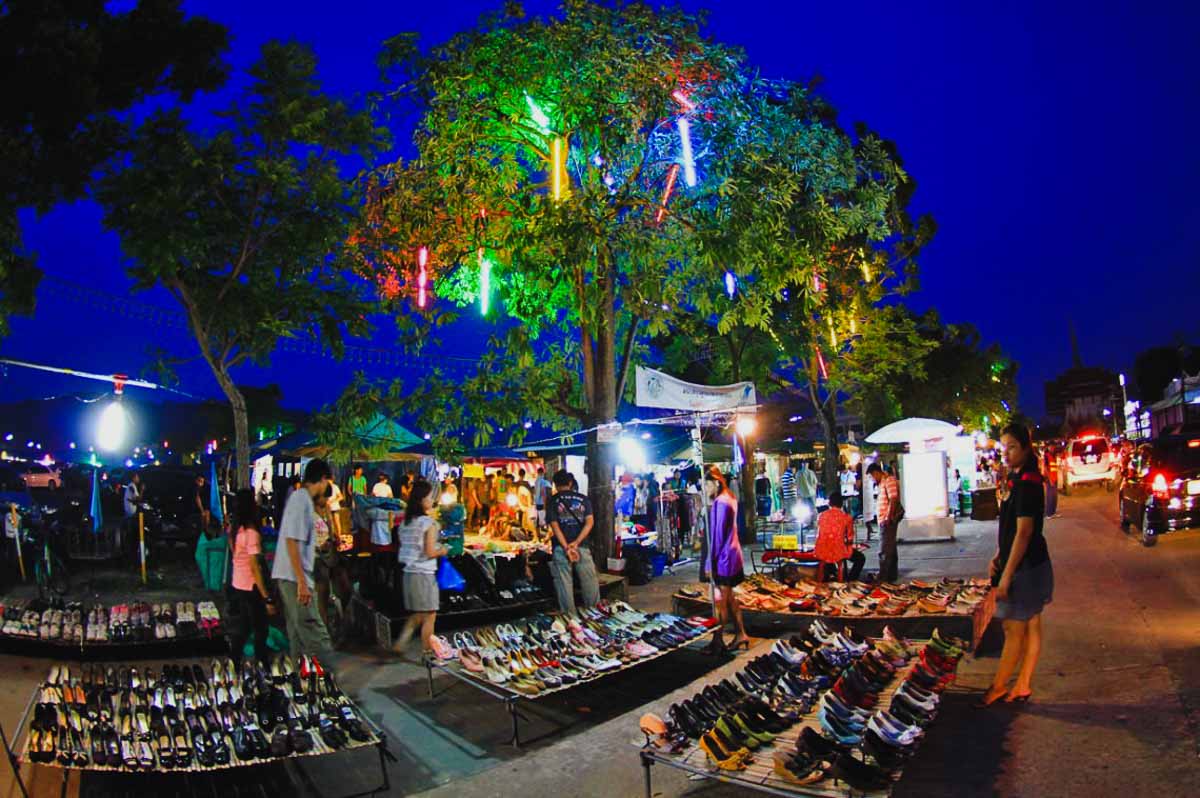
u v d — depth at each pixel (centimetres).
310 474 816
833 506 1205
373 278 1399
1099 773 509
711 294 1375
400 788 576
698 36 1200
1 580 1561
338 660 920
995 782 512
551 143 1256
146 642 932
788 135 1250
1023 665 669
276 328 1281
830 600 964
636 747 625
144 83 1266
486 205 1249
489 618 1094
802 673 684
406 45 1233
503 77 1203
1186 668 699
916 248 2277
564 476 997
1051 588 659
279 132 1275
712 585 897
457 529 1164
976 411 3756
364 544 1122
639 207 1234
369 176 1356
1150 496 1535
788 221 1256
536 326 1355
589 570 1007
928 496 1967
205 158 1212
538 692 673
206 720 602
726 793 530
